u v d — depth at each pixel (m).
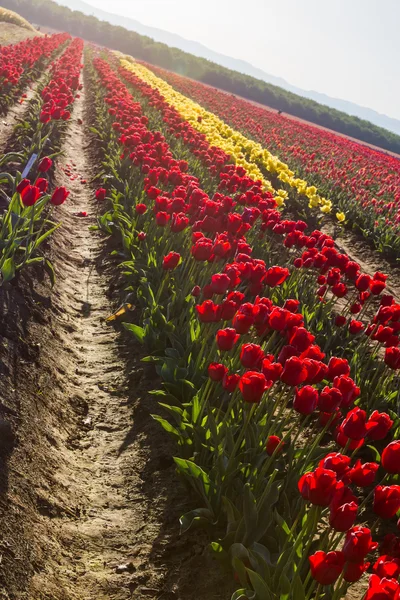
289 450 3.99
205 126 19.31
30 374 5.11
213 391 4.97
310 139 35.62
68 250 9.28
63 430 5.00
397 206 17.47
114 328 7.14
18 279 6.31
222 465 3.89
